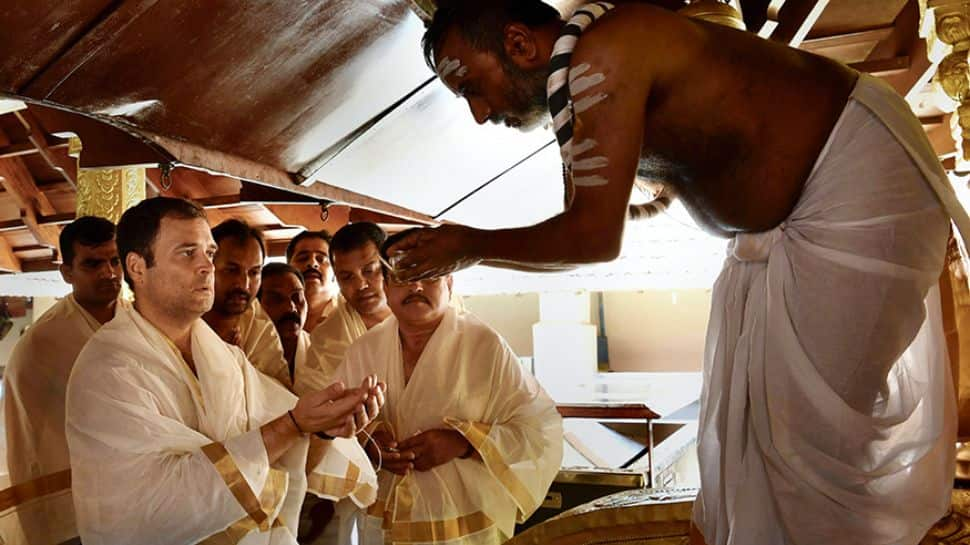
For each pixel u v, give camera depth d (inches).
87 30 73.3
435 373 112.2
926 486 51.7
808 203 51.6
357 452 105.4
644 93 50.2
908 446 51.8
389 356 116.3
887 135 50.7
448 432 109.9
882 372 49.9
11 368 130.0
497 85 57.7
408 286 112.0
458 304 130.0
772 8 122.0
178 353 95.1
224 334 121.4
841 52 169.3
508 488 108.1
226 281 120.0
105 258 131.4
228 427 94.6
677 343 386.9
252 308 132.5
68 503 126.0
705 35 51.9
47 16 69.3
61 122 109.3
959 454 63.9
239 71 90.7
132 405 87.0
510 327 398.9
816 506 51.4
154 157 104.4
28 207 253.9
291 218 198.2
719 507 56.4
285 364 130.9
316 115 108.7
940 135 166.6
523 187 195.6
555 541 79.9
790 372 51.4
